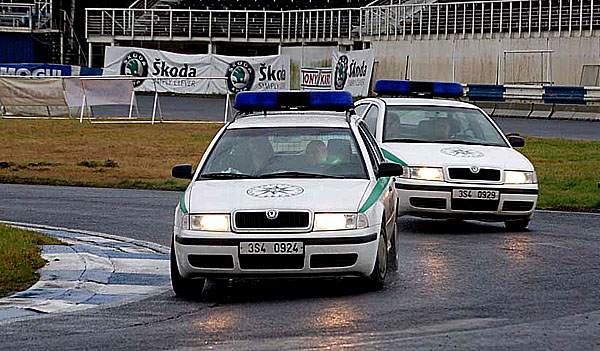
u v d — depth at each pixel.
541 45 114.81
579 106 99.75
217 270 22.03
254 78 134.75
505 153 34.94
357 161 24.78
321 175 24.33
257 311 21.16
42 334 19.31
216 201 22.50
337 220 22.00
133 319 20.64
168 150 69.94
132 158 65.12
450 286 23.62
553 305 21.14
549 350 17.08
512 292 22.78
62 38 150.38
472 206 33.28
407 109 37.19
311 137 25.44
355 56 126.06
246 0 153.75
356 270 22.09
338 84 131.00
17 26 144.38
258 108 27.45
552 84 113.44
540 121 97.69
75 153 67.56
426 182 33.28
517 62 116.94
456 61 123.88
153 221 37.50
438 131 36.22
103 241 31.78
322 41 141.50
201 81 135.75
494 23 120.12
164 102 125.19
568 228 35.38
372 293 22.86
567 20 111.94
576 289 23.14
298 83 141.25
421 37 127.94
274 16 146.38
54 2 154.25
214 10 146.12
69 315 21.16
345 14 139.62
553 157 62.97
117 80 88.94
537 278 24.70
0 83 88.31
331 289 23.70
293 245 21.70
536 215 39.47
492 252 29.38
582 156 63.19
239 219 22.00
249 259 21.83
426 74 127.56
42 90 87.88
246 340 18.27
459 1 127.31
